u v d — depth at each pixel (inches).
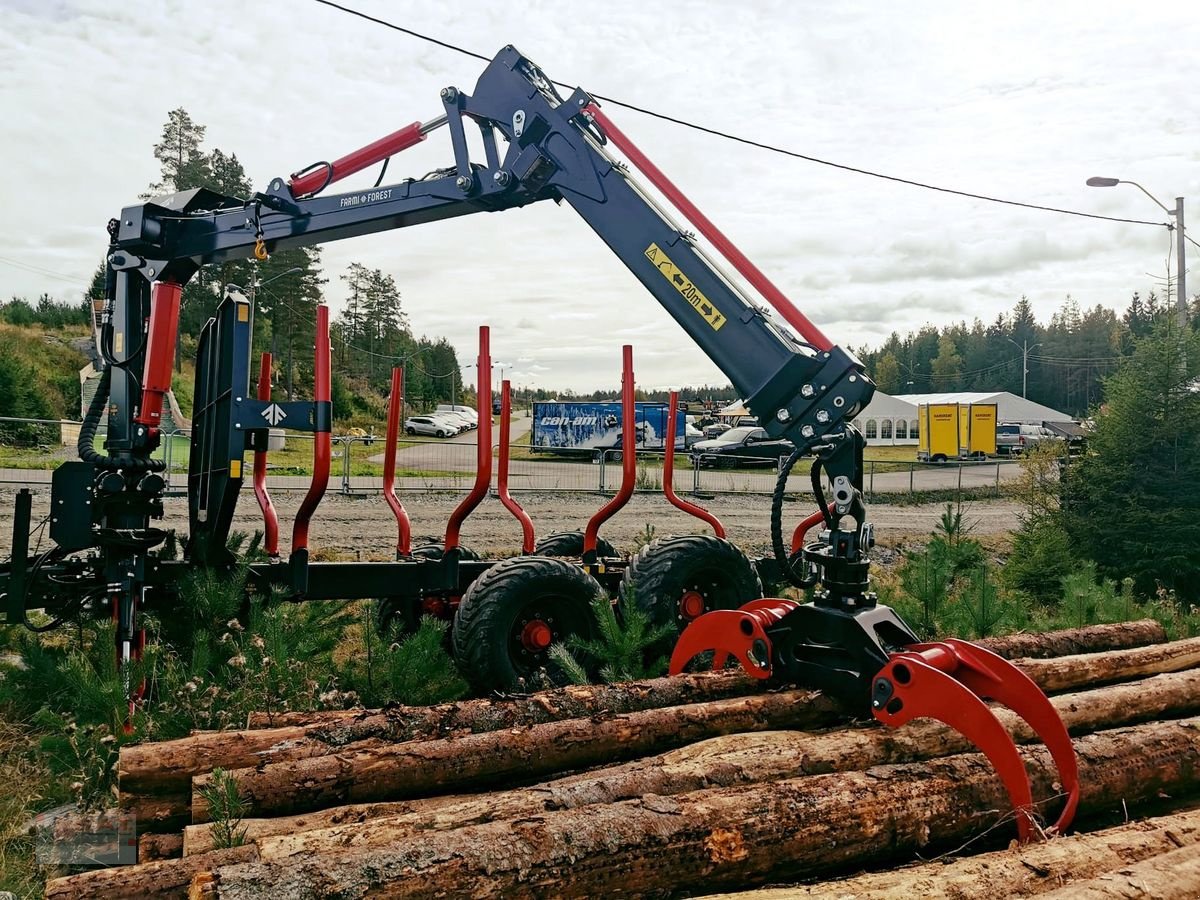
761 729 146.9
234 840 108.2
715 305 186.4
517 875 94.8
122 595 193.6
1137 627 224.8
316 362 197.8
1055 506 479.2
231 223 240.7
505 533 560.1
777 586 252.7
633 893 100.0
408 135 230.7
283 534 503.5
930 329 5659.5
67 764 149.0
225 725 164.2
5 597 200.5
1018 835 122.5
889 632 150.2
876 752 133.7
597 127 209.0
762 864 106.7
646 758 138.2
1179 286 773.9
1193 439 438.6
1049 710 131.6
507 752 131.4
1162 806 144.3
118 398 213.8
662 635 197.0
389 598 231.5
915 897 94.8
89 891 95.6
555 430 1223.5
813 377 166.1
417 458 1188.5
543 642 195.6
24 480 681.6
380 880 90.5
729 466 1167.0
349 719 137.9
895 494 965.2
